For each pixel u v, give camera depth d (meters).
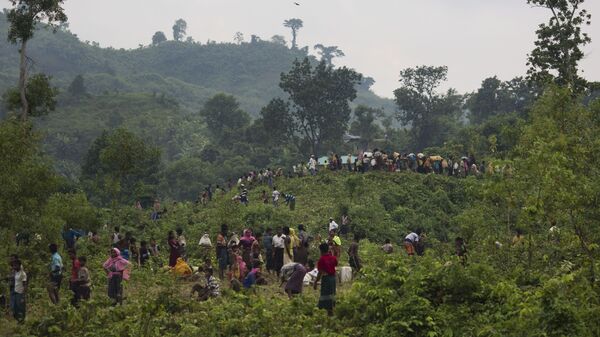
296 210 44.09
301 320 15.27
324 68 90.31
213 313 15.40
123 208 44.66
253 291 19.41
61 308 15.62
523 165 16.92
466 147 70.31
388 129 114.00
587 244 15.47
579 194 14.81
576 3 48.56
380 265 19.20
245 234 24.11
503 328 13.04
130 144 32.28
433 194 46.06
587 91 47.97
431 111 103.56
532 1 49.16
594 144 19.16
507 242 19.25
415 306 14.55
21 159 21.28
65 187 63.00
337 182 50.56
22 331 15.08
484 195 19.34
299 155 103.50
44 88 38.25
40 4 37.25
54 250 18.06
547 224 18.70
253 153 115.50
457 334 13.89
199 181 108.56
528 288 15.50
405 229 40.78
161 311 15.50
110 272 18.09
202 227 36.28
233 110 139.12
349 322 15.59
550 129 21.08
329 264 16.61
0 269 18.78
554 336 11.72
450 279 15.49
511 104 106.00
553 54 49.69
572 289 12.53
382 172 50.34
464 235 21.34
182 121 169.12
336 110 89.62
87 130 164.12
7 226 20.59
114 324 15.16
